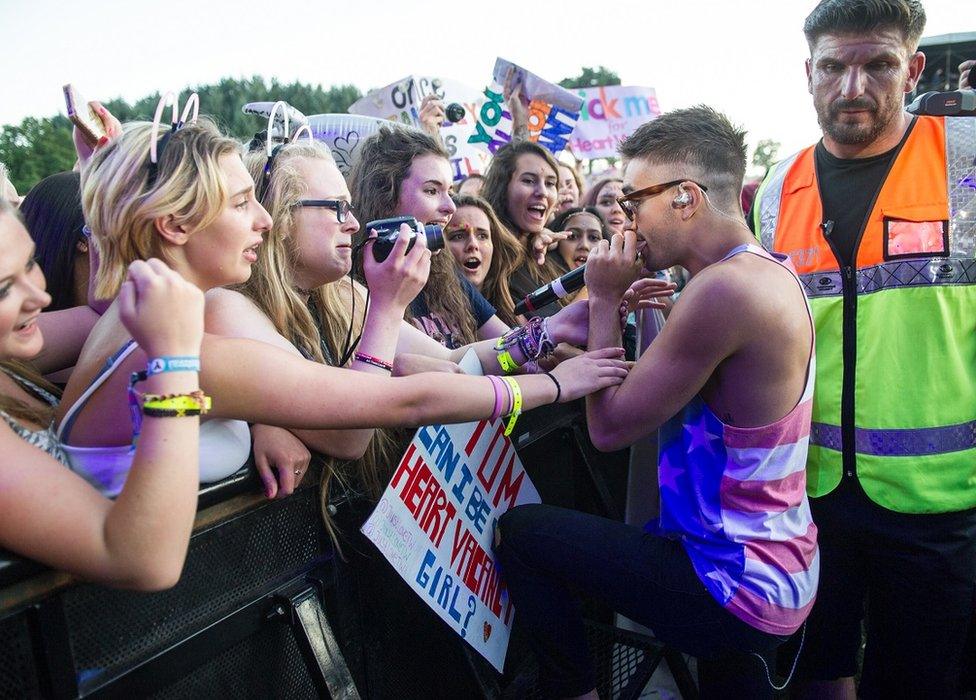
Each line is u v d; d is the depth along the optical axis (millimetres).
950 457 1891
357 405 1178
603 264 1597
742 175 1553
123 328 1135
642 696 2396
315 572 1348
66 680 951
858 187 1998
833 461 1985
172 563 889
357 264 2193
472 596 1629
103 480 1060
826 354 2006
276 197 1502
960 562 1913
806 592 1511
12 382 1201
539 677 1706
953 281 1885
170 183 1089
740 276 1388
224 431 1183
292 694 1310
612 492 2623
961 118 1940
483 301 2725
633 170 1562
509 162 3197
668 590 1484
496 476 1746
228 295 1348
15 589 898
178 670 1092
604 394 1544
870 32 1860
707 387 1483
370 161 2414
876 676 2070
